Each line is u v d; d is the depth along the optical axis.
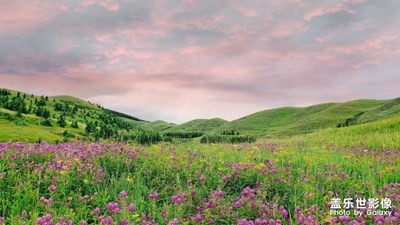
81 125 188.88
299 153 15.71
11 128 110.69
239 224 7.09
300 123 158.88
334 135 40.00
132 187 9.73
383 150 19.97
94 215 7.89
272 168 10.64
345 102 175.12
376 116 107.88
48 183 9.36
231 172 10.55
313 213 7.96
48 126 159.00
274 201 9.00
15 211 7.71
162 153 12.89
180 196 8.48
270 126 191.12
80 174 9.79
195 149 15.22
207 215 7.62
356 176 11.07
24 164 10.57
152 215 7.91
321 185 9.93
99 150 11.95
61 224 6.75
